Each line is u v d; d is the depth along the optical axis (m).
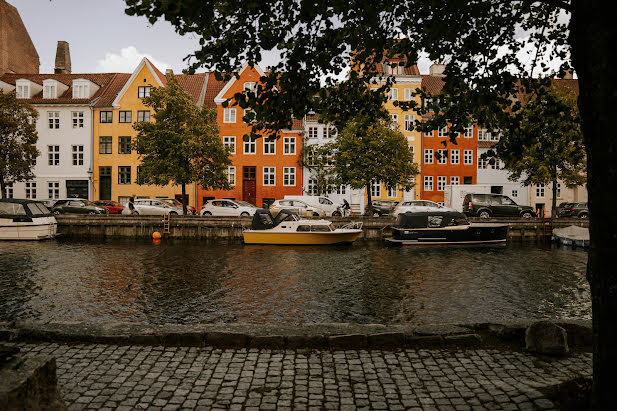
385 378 5.02
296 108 5.20
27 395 3.04
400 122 47.78
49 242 27.98
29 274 16.78
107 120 46.91
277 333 6.15
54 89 47.84
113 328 6.36
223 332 6.11
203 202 46.59
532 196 48.09
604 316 3.48
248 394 4.63
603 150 3.42
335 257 22.28
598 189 3.47
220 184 31.92
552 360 5.55
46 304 12.27
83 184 46.84
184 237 30.36
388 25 5.47
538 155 5.96
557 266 19.72
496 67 5.79
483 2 5.27
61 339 6.17
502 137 5.92
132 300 12.79
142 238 30.59
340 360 5.57
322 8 4.47
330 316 11.38
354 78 5.77
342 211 37.69
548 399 4.32
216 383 4.89
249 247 26.38
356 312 11.76
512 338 6.23
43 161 46.81
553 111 5.88
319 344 6.05
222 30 4.51
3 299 12.80
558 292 14.28
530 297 13.59
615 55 3.36
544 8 5.90
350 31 5.17
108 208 37.19
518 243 29.61
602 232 3.46
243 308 12.06
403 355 5.75
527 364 5.41
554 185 32.72
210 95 49.00
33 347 5.95
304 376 5.08
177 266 19.02
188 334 6.11
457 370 5.24
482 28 5.65
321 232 27.06
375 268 18.86
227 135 46.75
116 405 4.38
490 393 4.59
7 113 36.56
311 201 37.41
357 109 6.00
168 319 10.98
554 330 5.73
